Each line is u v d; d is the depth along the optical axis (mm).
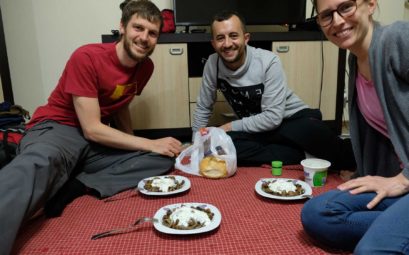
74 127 1436
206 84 1800
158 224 985
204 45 2357
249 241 949
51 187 1130
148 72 1639
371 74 954
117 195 1282
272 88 1613
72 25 2363
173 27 2248
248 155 1608
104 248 924
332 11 935
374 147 1136
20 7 2291
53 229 1038
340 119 2381
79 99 1353
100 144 1453
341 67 2301
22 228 1045
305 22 2338
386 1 2633
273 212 1117
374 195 877
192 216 1005
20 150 1233
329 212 858
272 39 2162
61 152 1204
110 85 1428
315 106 2326
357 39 958
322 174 1340
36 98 2434
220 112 2277
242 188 1333
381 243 697
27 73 2387
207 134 1533
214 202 1204
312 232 905
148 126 2213
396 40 876
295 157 1618
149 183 1311
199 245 930
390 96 926
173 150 1460
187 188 1273
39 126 1372
